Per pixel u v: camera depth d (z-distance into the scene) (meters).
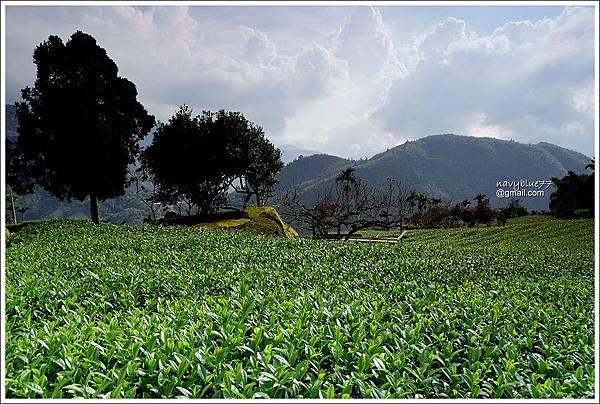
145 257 9.91
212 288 7.23
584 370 4.39
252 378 3.57
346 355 4.17
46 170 24.05
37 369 3.54
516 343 4.87
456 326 5.30
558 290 8.49
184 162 28.00
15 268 8.16
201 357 3.79
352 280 8.59
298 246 13.65
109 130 23.31
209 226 21.14
